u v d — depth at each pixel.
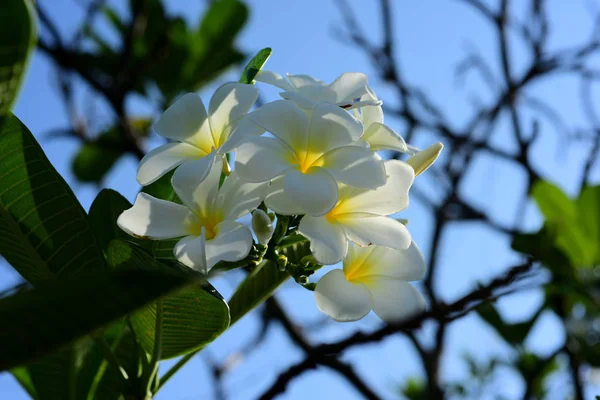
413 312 0.93
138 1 1.71
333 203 0.89
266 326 1.51
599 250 1.35
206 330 0.95
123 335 1.01
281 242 0.95
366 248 0.95
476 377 1.79
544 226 1.34
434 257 1.65
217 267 0.92
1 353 0.81
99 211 1.00
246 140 0.90
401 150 0.95
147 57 1.73
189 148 0.94
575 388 1.34
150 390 0.95
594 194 1.38
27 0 0.83
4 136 0.92
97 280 0.82
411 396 1.99
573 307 1.41
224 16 1.94
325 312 0.92
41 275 0.95
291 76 0.97
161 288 0.82
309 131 0.92
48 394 1.00
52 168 0.93
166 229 0.91
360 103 0.94
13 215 0.93
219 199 0.92
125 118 1.75
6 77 0.84
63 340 0.82
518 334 1.45
